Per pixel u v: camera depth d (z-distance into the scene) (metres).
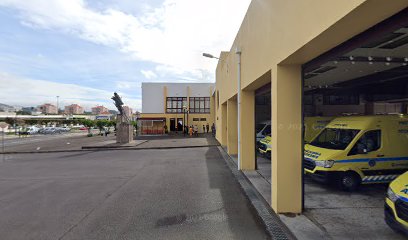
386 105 14.59
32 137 37.81
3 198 6.57
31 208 5.73
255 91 9.45
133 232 4.37
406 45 5.29
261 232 4.30
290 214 4.96
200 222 4.75
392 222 3.79
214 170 9.76
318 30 3.43
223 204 5.75
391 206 3.83
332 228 4.30
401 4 2.61
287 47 4.46
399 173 6.75
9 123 60.38
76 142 25.02
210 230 4.40
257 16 6.59
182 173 9.27
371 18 2.95
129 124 21.64
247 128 9.47
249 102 9.45
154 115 37.34
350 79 9.64
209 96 38.34
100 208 5.63
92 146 18.39
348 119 7.68
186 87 38.16
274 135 5.16
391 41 5.07
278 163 5.02
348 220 4.64
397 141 6.87
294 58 4.56
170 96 38.09
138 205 5.77
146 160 12.62
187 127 34.59
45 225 4.74
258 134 13.48
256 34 6.71
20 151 17.61
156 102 38.16
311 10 3.61
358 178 6.62
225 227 4.52
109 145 19.03
